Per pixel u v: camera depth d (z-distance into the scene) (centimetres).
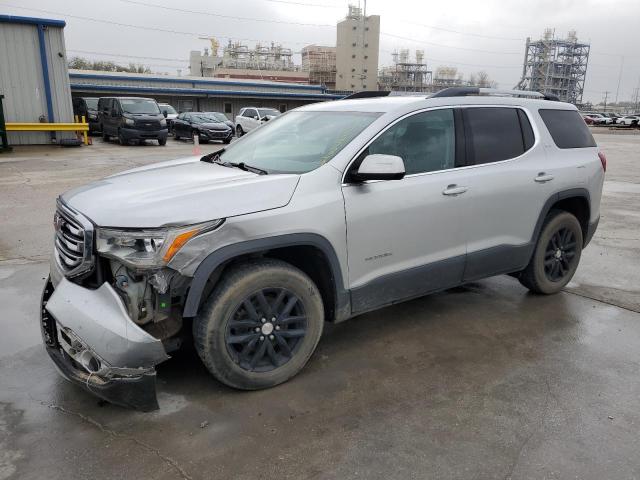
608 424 297
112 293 275
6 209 848
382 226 350
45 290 331
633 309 468
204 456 266
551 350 388
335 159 339
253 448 273
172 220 277
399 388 333
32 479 248
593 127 5925
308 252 336
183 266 279
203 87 4616
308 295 329
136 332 270
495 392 330
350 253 339
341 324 430
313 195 322
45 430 285
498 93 449
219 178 337
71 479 249
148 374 276
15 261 583
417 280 380
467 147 403
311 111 433
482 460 266
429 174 377
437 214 377
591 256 634
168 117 2888
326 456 268
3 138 1788
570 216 483
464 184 391
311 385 335
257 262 313
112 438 279
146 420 295
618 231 762
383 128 359
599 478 254
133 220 276
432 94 404
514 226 433
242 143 445
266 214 301
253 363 318
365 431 288
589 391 332
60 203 323
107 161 1590
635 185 1220
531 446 277
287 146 386
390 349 387
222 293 298
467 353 382
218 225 286
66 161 1576
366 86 10494
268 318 317
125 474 253
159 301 286
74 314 277
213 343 300
